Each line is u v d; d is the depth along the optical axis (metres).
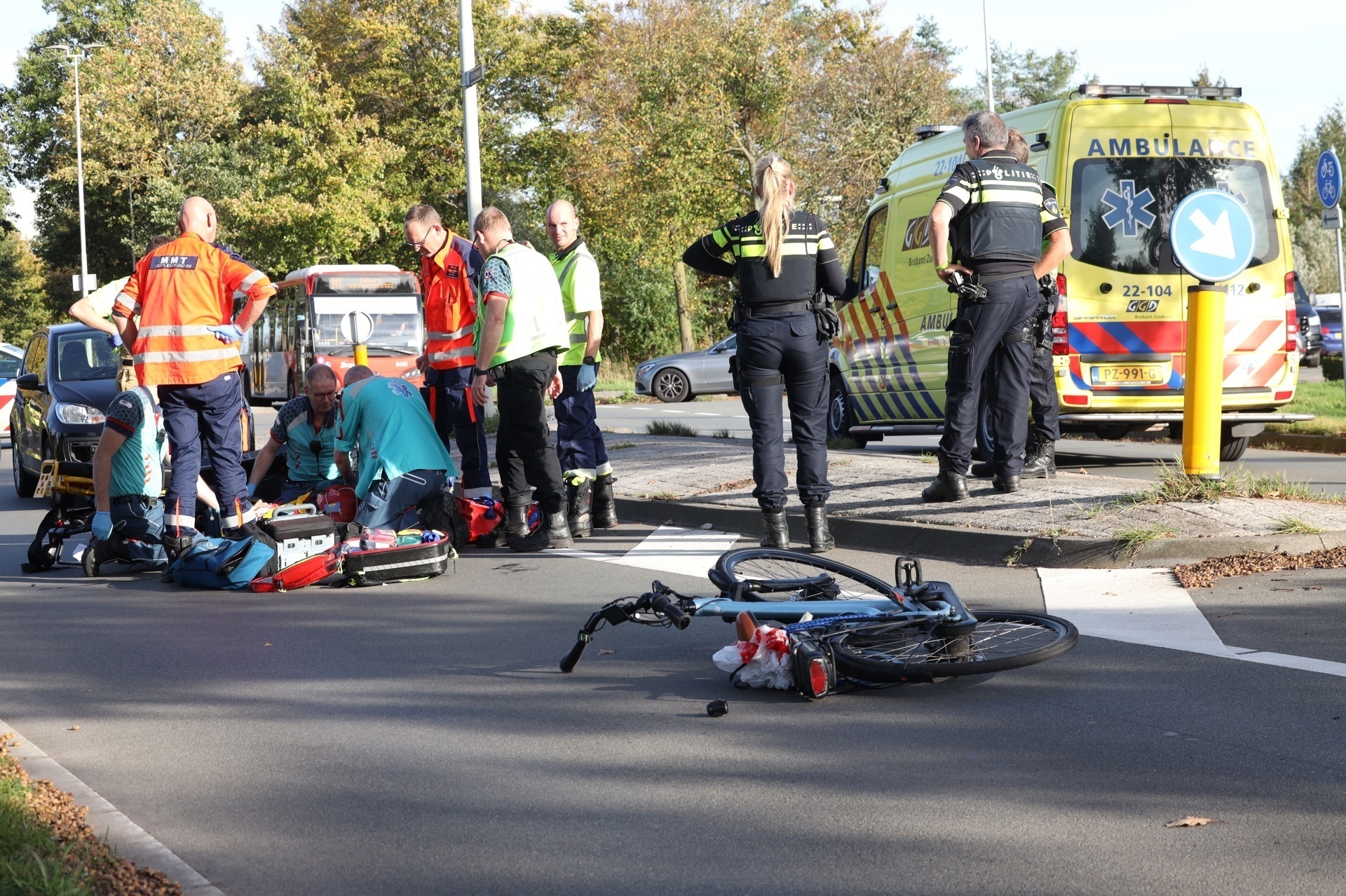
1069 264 10.80
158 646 6.07
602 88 42.50
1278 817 3.51
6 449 20.52
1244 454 12.73
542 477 8.38
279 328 30.52
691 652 5.61
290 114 43.94
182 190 51.06
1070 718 4.44
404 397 8.36
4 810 3.39
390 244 46.56
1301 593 5.99
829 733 4.39
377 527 8.15
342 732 4.57
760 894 3.14
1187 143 11.03
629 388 34.47
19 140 65.31
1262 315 11.19
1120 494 7.76
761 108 39.38
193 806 3.86
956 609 5.04
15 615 7.00
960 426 8.00
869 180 37.34
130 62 52.78
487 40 44.75
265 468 9.13
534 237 47.06
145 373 7.94
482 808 3.77
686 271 41.22
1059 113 11.00
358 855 3.44
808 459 7.61
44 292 67.88
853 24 42.94
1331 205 14.96
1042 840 3.41
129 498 8.44
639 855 3.39
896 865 3.28
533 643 5.85
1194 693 4.65
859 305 13.66
